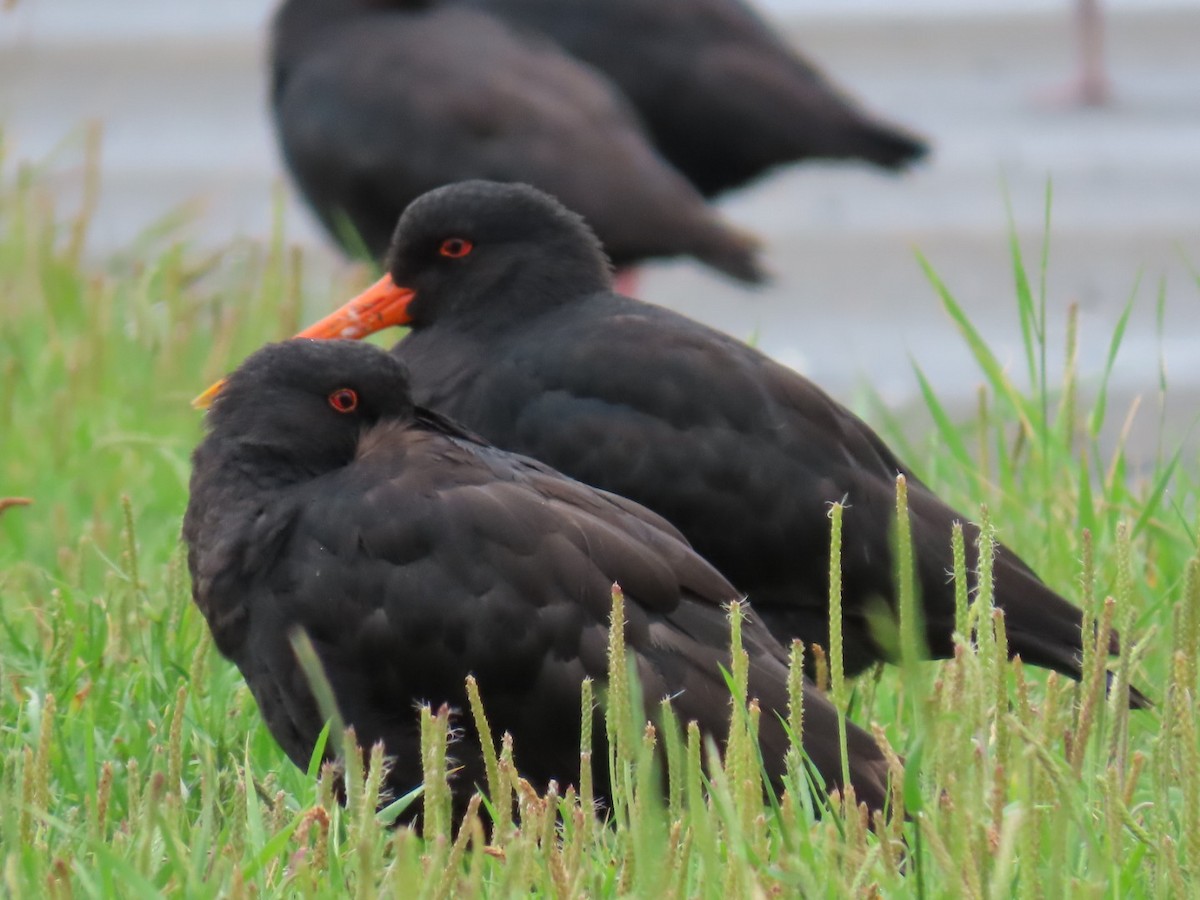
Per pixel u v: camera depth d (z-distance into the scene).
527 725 8.35
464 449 8.94
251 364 9.12
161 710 9.27
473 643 8.28
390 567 8.39
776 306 19.45
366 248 17.95
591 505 8.78
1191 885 7.02
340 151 17.44
